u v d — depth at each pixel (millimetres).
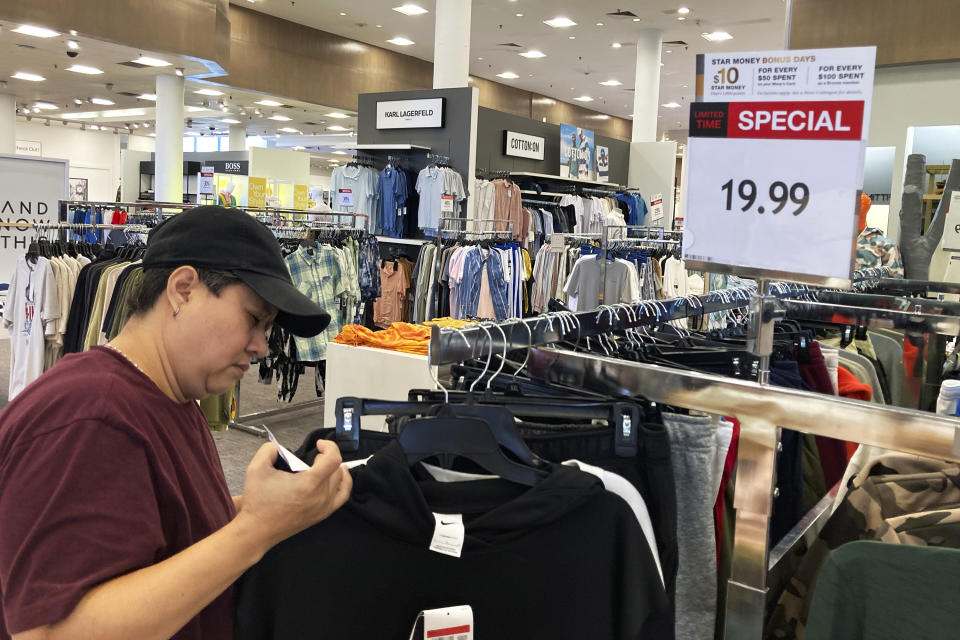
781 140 1135
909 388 2498
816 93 1099
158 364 990
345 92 14547
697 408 1275
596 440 1280
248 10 12734
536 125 10578
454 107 8086
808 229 1121
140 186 17281
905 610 936
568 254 7105
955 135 4355
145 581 824
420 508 1045
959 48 4102
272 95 13531
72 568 806
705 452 1358
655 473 1248
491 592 1086
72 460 834
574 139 10516
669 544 1246
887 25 4242
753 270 1176
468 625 1057
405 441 1110
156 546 885
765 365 1211
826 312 2213
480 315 6434
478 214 8406
